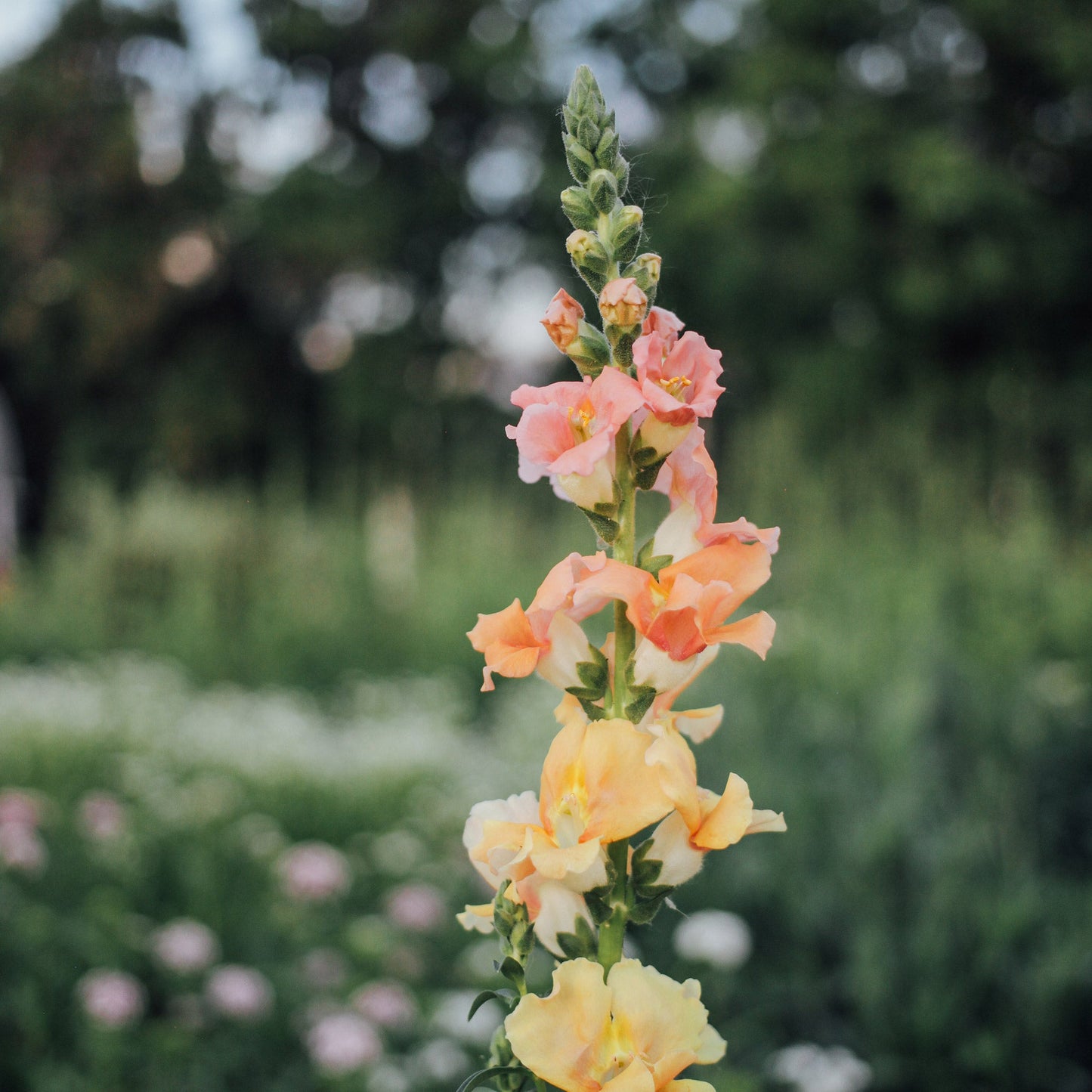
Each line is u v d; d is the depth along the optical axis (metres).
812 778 4.58
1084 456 9.46
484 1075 1.15
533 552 11.64
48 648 10.30
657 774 1.12
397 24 20.83
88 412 21.67
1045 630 6.80
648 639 1.17
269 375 22.44
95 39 21.28
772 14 15.56
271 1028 3.90
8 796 4.81
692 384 1.23
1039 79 14.84
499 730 8.02
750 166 16.22
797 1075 3.40
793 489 8.11
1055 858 4.71
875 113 14.95
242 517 12.01
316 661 10.30
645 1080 1.04
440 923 4.70
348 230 19.44
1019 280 14.03
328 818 6.34
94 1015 3.57
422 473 15.69
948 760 4.85
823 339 15.88
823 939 4.05
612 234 1.27
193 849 5.00
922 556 7.32
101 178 20.61
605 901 1.15
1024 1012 3.63
